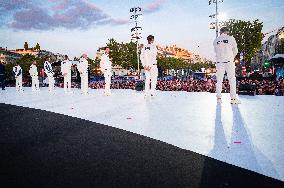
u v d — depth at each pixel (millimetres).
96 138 4484
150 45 10703
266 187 2529
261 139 4312
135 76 32188
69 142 4199
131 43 52312
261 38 41938
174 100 10133
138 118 6504
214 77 30125
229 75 8477
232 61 8391
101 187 2531
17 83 20125
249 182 2648
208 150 3797
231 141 4262
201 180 2705
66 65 16547
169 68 71562
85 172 2916
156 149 3848
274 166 3107
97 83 26047
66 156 3479
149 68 10781
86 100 11219
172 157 3467
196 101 9594
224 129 5094
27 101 11297
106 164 3178
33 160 3312
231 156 3510
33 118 6605
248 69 42281
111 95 13562
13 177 2771
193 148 3902
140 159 3379
